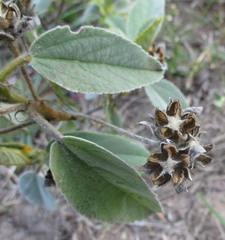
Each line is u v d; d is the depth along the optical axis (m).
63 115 0.15
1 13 0.11
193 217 0.25
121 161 0.12
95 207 0.13
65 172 0.12
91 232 0.25
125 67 0.12
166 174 0.11
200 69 0.31
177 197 0.26
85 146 0.12
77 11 0.29
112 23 0.22
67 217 0.25
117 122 0.20
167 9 0.33
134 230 0.25
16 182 0.26
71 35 0.11
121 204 0.14
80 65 0.12
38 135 0.28
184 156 0.11
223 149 0.28
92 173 0.13
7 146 0.15
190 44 0.33
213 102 0.29
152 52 0.17
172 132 0.12
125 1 0.25
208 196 0.26
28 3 0.13
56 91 0.17
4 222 0.25
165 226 0.25
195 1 0.35
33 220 0.25
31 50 0.11
